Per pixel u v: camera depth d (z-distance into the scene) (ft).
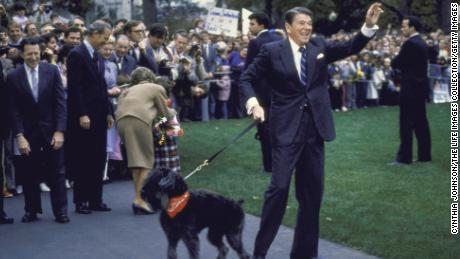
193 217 18.10
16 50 31.83
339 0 101.91
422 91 36.40
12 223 26.02
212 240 19.29
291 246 22.20
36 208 26.37
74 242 23.22
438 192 29.73
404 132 36.50
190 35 56.80
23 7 42.80
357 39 19.22
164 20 99.19
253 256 19.58
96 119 27.48
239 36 60.59
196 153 40.73
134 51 34.60
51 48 34.76
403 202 27.89
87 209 27.71
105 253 21.85
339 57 19.69
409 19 36.09
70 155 27.53
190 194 18.24
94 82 27.45
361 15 102.99
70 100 27.32
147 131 27.30
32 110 25.66
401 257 20.59
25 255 21.74
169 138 29.19
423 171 34.78
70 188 33.14
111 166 34.83
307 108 19.53
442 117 59.82
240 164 37.29
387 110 66.18
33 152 25.80
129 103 27.61
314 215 19.97
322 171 19.79
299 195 20.06
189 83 44.37
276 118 19.62
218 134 48.65
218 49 57.21
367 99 69.67
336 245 22.07
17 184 31.63
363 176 33.45
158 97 28.17
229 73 57.72
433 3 108.47
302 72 19.54
